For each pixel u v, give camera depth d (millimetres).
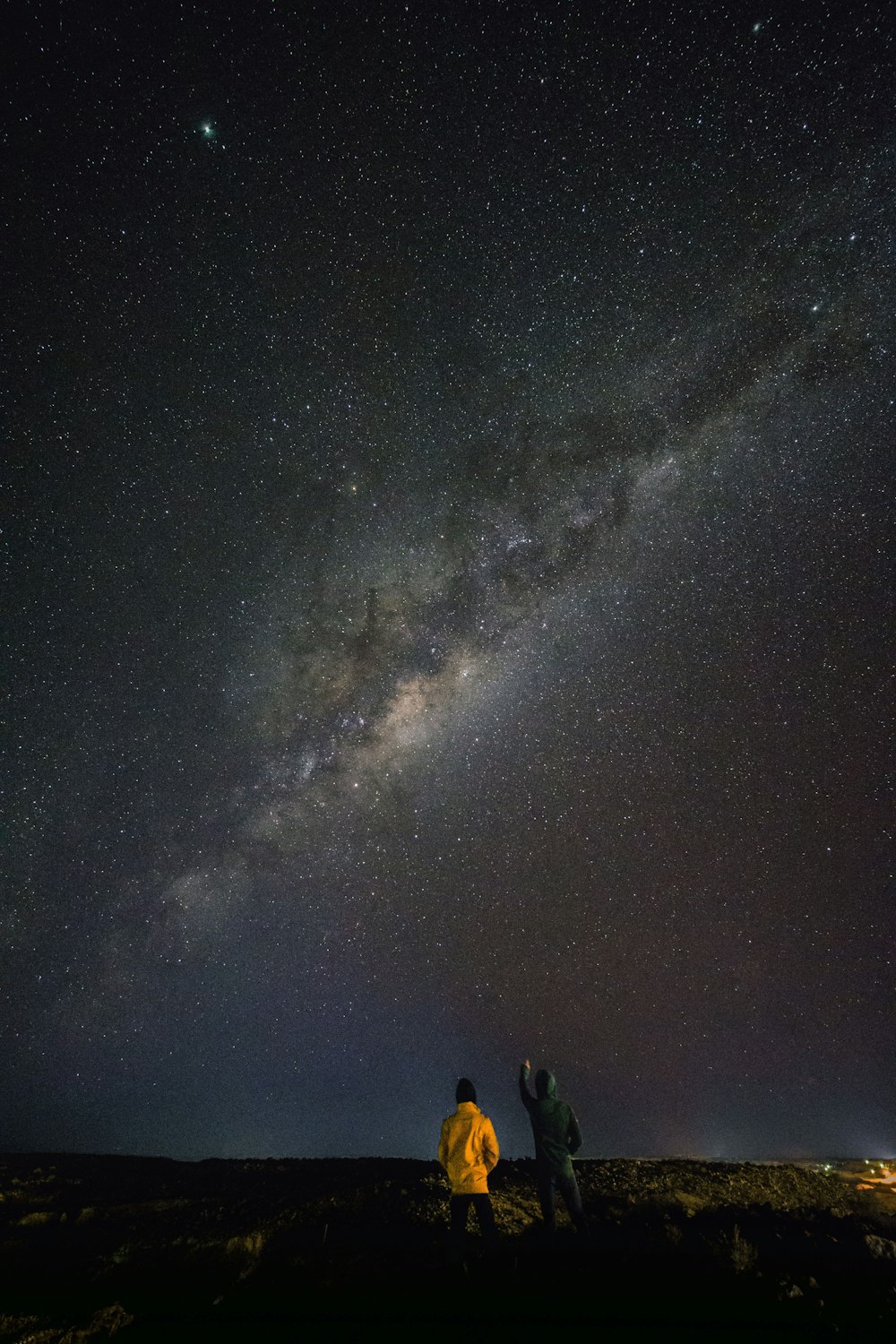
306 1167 9797
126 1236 6918
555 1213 6484
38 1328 4922
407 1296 5191
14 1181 9328
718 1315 4809
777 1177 8203
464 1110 6223
